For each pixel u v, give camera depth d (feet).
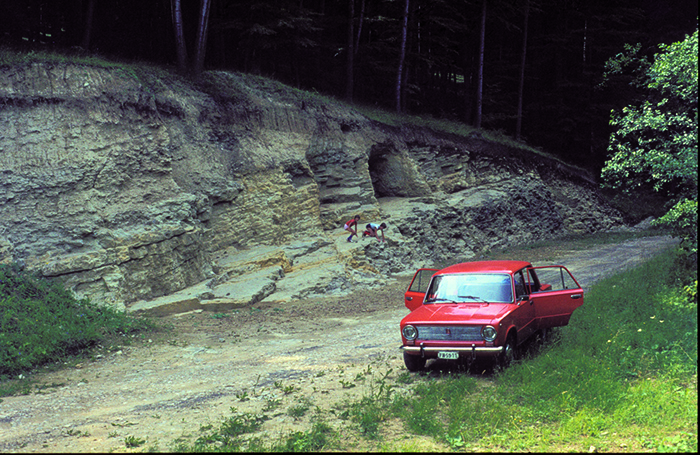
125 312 45.62
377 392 24.20
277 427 20.43
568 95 171.53
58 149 53.78
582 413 18.67
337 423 20.48
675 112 33.37
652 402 18.88
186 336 40.78
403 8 120.78
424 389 23.22
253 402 24.11
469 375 25.75
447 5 132.98
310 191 83.20
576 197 147.13
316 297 59.62
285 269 67.97
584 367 22.88
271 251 68.49
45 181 51.44
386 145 104.17
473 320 24.93
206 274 60.64
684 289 32.12
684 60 31.55
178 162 66.23
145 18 120.88
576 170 154.71
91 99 58.34
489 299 27.81
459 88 190.80
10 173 50.31
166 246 56.13
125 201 56.49
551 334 30.04
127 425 21.70
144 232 54.75
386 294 62.03
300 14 103.60
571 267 75.97
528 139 179.52
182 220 60.29
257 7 96.17
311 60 133.18
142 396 26.03
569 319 31.19
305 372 29.14
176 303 50.47
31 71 56.24
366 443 18.22
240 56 125.29
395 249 84.12
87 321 39.60
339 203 92.02
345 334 40.32
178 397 25.59
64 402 25.34
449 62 141.18
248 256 67.21
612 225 151.43
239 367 31.12
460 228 104.37
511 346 25.84
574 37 168.76
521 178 130.11
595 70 167.84
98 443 19.60
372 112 109.50
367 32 138.41
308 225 80.79
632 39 157.99
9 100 53.31
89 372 31.04
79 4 107.45
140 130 61.41
